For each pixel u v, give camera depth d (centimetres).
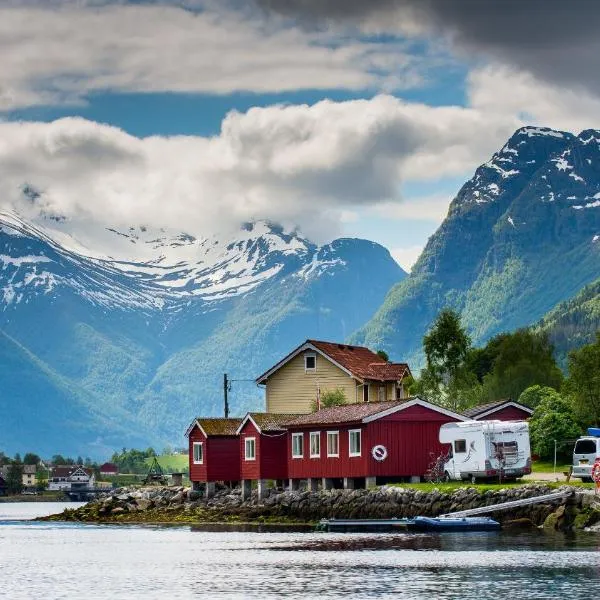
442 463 18412
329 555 14275
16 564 14650
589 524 15612
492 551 13912
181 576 13112
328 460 19538
